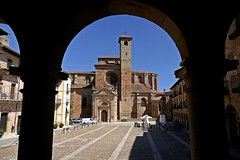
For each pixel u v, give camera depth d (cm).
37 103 486
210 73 482
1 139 2456
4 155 1536
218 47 498
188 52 507
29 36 508
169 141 2305
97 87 7056
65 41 577
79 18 550
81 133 3266
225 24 509
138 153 1634
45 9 520
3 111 2939
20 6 522
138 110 6988
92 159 1423
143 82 7750
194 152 490
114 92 6762
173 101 5244
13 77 3228
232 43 1656
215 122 470
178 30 520
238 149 1670
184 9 514
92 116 6481
